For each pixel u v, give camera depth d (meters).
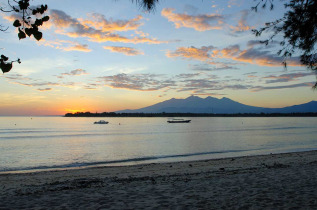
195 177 11.04
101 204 6.49
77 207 6.28
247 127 106.38
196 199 6.75
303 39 5.56
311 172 10.53
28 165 21.94
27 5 3.14
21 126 130.75
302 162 16.62
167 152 30.06
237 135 59.41
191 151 30.84
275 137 52.25
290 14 5.45
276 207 5.74
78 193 7.87
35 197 7.47
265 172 11.05
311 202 5.99
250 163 17.56
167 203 6.44
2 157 27.19
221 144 39.28
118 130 90.31
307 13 5.26
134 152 30.34
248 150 31.48
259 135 58.59
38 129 99.00
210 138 51.12
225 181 9.24
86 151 31.89
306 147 34.16
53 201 6.92
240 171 12.55
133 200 6.83
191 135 60.72
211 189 7.95
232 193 7.27
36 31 3.21
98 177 13.27
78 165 21.58
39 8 3.21
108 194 7.62
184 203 6.39
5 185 11.45
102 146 37.78
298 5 5.34
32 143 43.47
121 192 7.86
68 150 33.12
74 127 119.38
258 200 6.38
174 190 7.98
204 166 16.94
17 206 6.49
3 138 54.88
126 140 48.16
